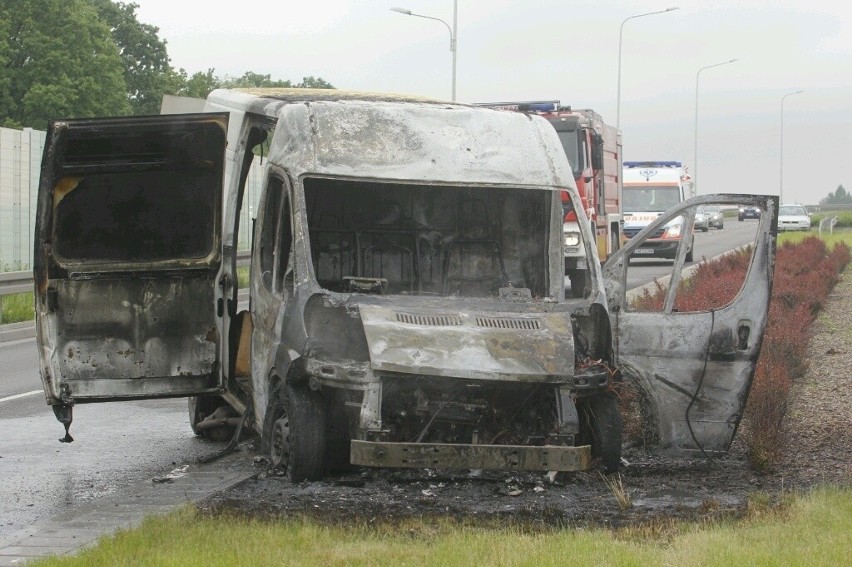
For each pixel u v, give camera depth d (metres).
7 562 7.08
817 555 6.56
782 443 10.38
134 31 76.00
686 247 9.99
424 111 10.41
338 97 11.45
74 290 10.61
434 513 7.93
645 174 44.78
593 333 9.64
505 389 9.11
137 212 10.73
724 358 9.91
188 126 10.41
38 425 12.95
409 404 9.04
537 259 10.65
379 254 10.50
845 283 33.25
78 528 8.04
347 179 9.77
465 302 9.52
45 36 58.44
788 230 78.06
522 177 10.15
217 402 12.12
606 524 7.64
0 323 22.83
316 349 9.07
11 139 29.61
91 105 60.09
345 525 7.47
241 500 8.39
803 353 16.34
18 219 29.95
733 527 7.39
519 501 8.56
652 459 10.26
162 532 7.23
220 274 10.97
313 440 9.01
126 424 13.11
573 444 8.92
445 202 10.70
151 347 10.83
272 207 10.41
